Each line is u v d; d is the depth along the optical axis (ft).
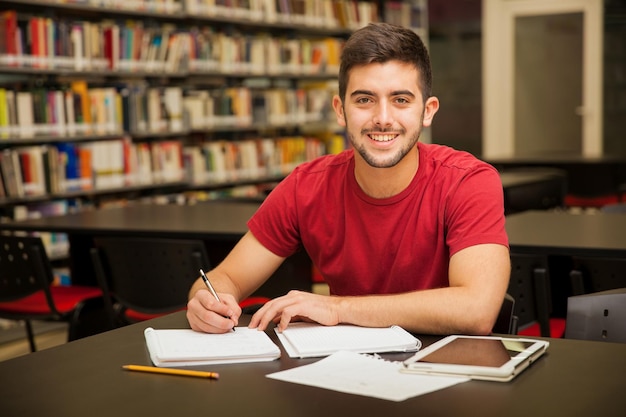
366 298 5.67
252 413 4.04
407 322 5.54
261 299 11.30
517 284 8.79
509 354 4.74
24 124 16.93
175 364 4.85
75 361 5.01
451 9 30.81
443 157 6.39
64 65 17.63
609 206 13.43
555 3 31.30
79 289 12.53
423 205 6.24
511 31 32.09
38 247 11.17
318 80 25.55
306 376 4.58
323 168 6.72
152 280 10.41
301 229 6.74
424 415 3.96
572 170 24.54
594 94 31.14
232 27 22.17
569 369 4.61
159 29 20.10
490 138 32.37
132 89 19.31
